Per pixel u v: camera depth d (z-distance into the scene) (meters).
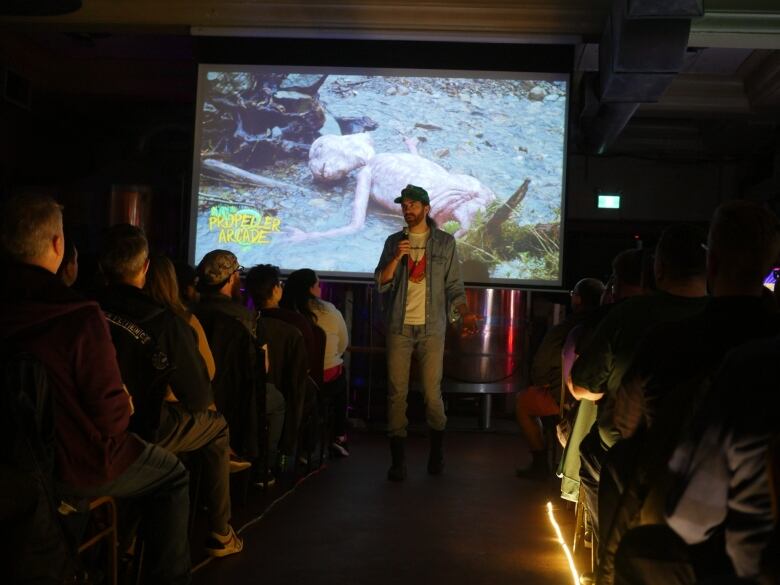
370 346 7.74
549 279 7.16
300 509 4.43
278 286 5.12
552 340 4.66
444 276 5.43
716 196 10.94
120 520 3.00
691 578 1.72
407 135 7.23
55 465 2.19
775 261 1.91
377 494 4.87
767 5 6.29
